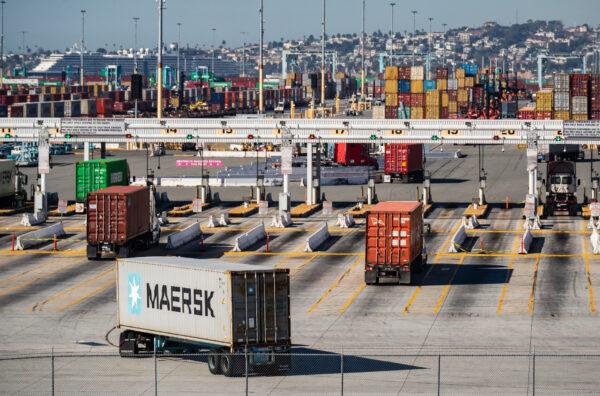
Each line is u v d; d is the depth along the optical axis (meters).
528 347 70.31
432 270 97.31
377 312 80.75
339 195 157.00
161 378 63.22
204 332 63.72
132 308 67.62
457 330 75.00
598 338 72.62
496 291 87.94
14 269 98.56
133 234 104.44
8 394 60.75
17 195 141.75
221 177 183.88
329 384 61.84
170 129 139.25
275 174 186.00
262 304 62.75
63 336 74.25
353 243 111.94
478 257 103.75
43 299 85.88
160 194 149.25
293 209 136.25
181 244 111.19
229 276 61.97
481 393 59.88
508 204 143.88
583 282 91.12
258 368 63.69
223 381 62.50
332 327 76.19
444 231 120.31
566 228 120.81
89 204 102.62
